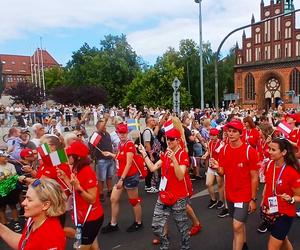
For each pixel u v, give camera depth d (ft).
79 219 15.30
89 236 15.40
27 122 65.92
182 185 18.21
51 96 188.24
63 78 269.44
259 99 214.07
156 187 34.04
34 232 9.47
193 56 233.55
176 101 59.26
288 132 24.12
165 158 18.22
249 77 218.18
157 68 182.50
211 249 19.97
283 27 206.69
